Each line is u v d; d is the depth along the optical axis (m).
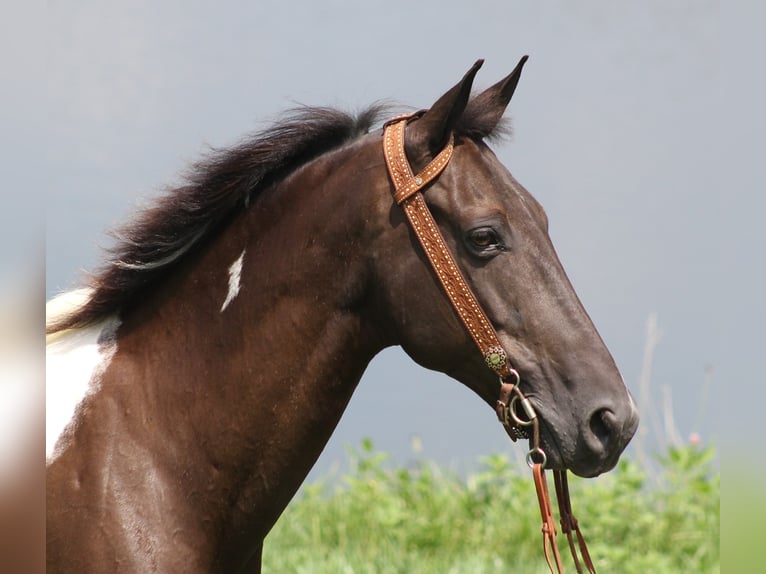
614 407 5.84
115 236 6.44
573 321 5.98
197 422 6.08
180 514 5.96
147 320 6.38
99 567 5.69
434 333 6.08
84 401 6.07
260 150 6.43
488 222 5.98
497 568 11.66
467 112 6.35
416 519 12.91
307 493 13.86
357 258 6.18
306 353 6.18
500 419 6.07
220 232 6.46
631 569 11.42
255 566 6.50
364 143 6.37
